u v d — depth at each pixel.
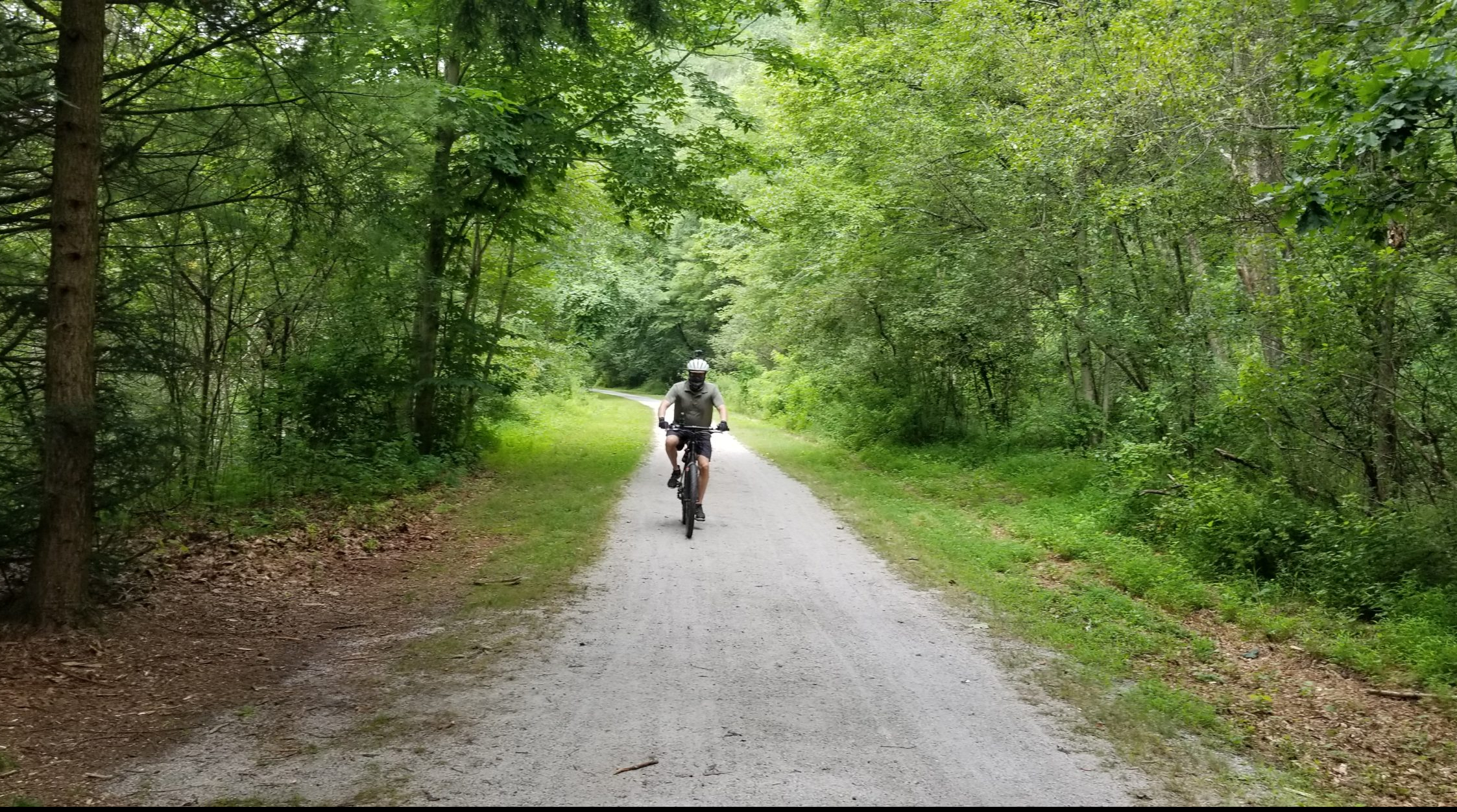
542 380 26.09
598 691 4.72
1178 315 11.91
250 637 5.63
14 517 5.58
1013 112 12.20
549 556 8.01
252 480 9.86
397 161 8.19
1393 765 4.09
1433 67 5.08
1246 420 9.35
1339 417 8.69
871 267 16.52
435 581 7.24
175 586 6.62
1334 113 5.74
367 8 7.00
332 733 4.09
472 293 14.47
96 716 4.24
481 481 12.77
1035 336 14.59
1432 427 8.03
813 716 4.43
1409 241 7.71
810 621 6.22
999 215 13.40
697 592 6.98
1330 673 5.57
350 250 9.05
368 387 12.25
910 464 15.18
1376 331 8.11
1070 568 8.16
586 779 3.64
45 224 6.05
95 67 5.60
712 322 41.78
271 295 11.27
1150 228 11.70
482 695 4.63
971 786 3.67
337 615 6.22
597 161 15.02
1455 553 7.11
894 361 18.50
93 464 5.76
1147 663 5.54
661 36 9.45
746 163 15.73
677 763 3.82
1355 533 7.66
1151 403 11.63
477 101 11.70
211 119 6.91
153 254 8.05
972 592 7.13
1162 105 9.64
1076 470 12.55
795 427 24.78
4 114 5.45
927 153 13.58
